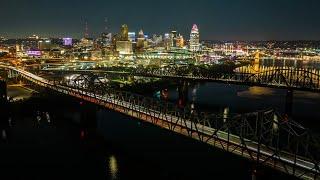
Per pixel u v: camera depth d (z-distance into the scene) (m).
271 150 81.06
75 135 141.25
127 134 140.50
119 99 152.75
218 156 115.44
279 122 81.56
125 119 164.88
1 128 150.38
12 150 123.31
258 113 82.69
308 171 70.19
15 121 161.50
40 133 143.75
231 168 104.94
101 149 123.31
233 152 84.06
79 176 101.44
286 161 73.94
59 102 195.75
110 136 138.12
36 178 101.12
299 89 184.50
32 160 114.19
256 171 80.56
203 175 99.50
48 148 125.50
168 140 132.75
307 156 86.06
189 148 123.56
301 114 184.38
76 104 193.75
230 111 186.88
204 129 100.31
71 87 198.12
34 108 184.25
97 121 157.88
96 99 153.38
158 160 111.94
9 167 109.00
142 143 129.25
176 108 122.56
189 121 110.62
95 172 103.75
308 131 74.06
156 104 136.00
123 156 116.38
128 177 99.50
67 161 113.06
